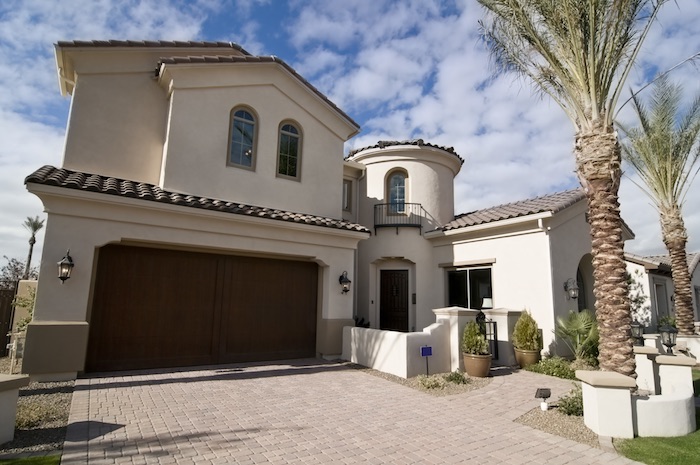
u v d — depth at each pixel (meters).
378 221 17.42
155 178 12.12
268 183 13.08
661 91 15.49
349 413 7.42
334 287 13.27
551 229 13.27
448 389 9.39
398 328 16.88
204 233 10.90
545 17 8.34
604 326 7.63
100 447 5.41
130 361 10.09
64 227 9.07
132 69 12.26
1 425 5.43
